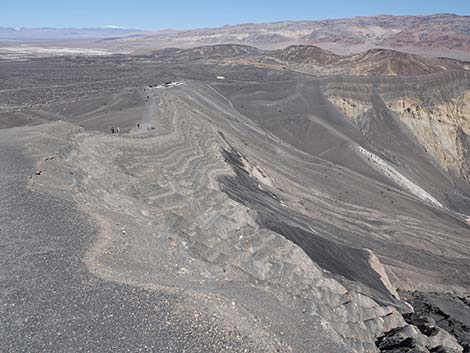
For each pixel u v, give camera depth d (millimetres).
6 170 21172
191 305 14352
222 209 24297
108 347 12016
